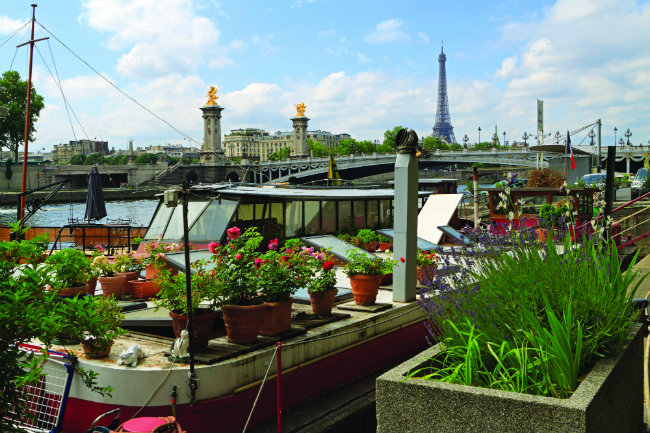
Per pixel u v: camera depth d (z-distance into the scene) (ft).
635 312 16.57
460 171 428.97
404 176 31.53
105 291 31.09
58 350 21.77
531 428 11.64
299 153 588.09
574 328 14.52
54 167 395.55
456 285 18.07
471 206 97.55
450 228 54.95
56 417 20.06
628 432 15.64
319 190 60.39
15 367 13.69
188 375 19.67
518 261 17.21
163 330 26.43
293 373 23.17
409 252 31.76
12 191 355.56
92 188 67.56
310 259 27.48
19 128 361.30
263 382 19.93
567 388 13.08
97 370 20.22
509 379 13.21
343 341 26.17
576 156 159.33
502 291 15.88
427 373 15.02
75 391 20.52
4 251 15.46
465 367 13.65
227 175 489.67
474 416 12.20
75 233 60.59
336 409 23.31
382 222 64.03
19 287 14.11
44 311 14.29
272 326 23.72
